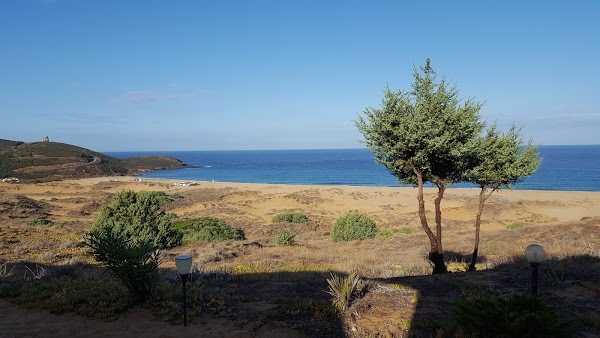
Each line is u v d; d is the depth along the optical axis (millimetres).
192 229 27969
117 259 7824
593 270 10219
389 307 7508
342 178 114812
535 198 52062
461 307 6023
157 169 161375
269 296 8586
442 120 11242
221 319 7113
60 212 44031
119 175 125688
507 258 13789
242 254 19250
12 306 8008
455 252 18906
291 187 71875
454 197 53000
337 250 21375
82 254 17125
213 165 198875
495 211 41156
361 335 6262
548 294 8219
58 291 8812
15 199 47656
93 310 7418
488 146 12828
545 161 171625
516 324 5223
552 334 5316
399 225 35312
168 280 10281
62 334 6477
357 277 8742
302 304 7664
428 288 8828
